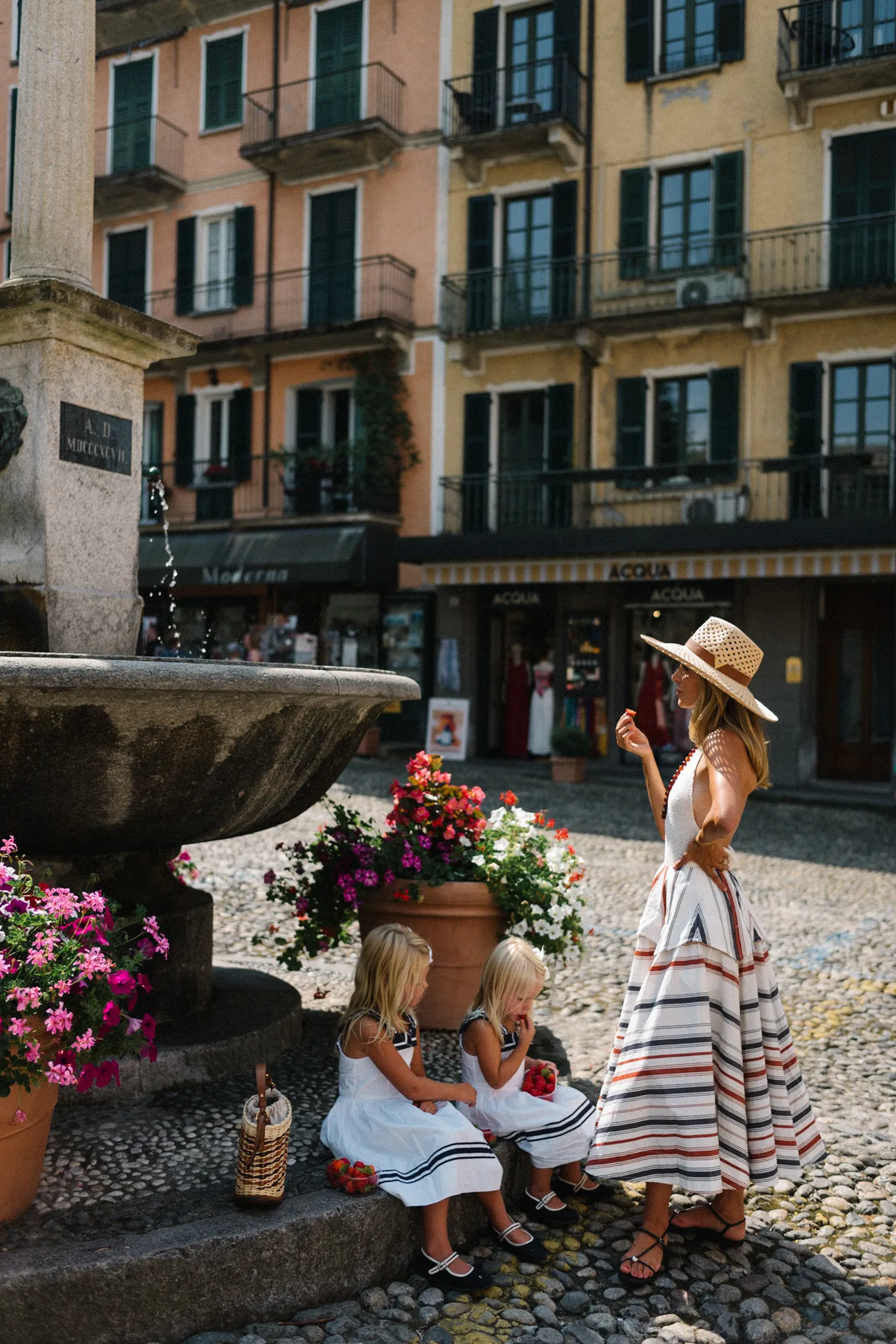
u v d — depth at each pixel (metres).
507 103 18.72
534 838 4.40
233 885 7.48
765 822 12.80
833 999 5.79
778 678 16.52
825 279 16.55
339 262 20.11
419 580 19.33
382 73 19.59
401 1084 3.04
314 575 18.78
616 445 17.88
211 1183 2.92
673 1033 2.94
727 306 16.52
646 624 17.64
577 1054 4.63
